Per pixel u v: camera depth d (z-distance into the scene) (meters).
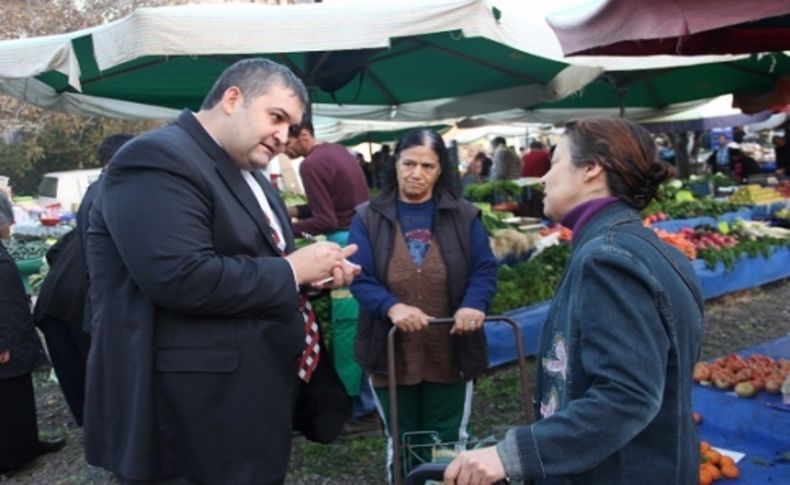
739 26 4.05
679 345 1.43
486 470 1.37
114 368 1.85
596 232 1.51
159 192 1.74
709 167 15.67
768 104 7.54
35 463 4.20
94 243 1.91
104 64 4.00
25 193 20.42
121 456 1.83
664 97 10.31
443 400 2.85
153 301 1.76
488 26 4.02
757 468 2.95
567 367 1.46
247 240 1.90
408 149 2.74
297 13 3.94
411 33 3.97
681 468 1.45
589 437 1.32
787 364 3.61
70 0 18.16
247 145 1.90
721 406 3.38
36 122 19.20
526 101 7.21
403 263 2.76
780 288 8.00
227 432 1.83
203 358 1.81
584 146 1.57
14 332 3.91
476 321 2.48
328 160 3.92
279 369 1.94
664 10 2.60
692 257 6.99
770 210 9.46
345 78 5.77
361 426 4.28
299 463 3.93
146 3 18.27
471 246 2.80
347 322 4.17
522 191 8.28
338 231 3.98
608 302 1.37
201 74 6.00
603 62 5.64
